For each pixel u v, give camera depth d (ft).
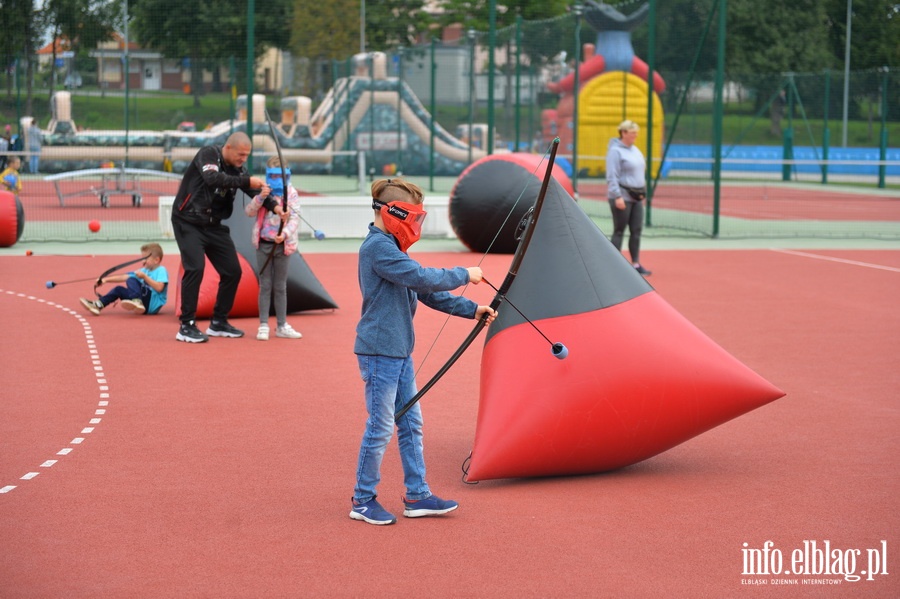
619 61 107.45
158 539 16.07
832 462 20.54
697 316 37.06
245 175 31.40
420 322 35.53
